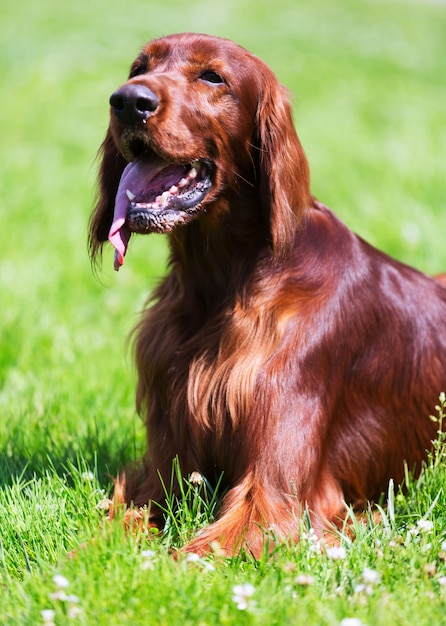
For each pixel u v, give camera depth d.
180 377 6.98
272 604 5.05
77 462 7.48
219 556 5.79
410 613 5.02
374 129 21.95
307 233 7.04
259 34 34.59
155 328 7.23
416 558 5.66
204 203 6.76
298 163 6.91
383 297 7.25
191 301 7.14
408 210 15.21
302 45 32.81
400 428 7.40
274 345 6.66
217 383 6.75
